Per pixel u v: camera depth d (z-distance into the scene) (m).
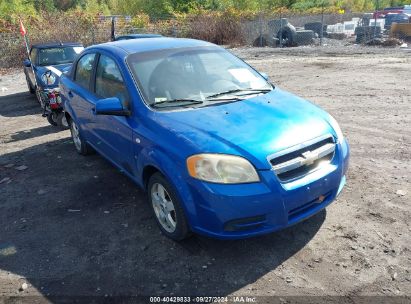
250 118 3.54
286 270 3.27
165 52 4.50
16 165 6.05
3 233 4.10
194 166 3.18
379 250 3.45
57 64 9.98
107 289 3.17
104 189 4.97
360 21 27.05
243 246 3.62
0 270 3.49
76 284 3.25
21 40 21.27
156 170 3.76
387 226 3.79
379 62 13.95
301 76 12.27
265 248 3.57
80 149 6.19
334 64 14.23
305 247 3.55
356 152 5.72
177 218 3.47
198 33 25.86
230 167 3.09
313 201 3.41
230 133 3.31
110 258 3.57
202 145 3.22
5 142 7.31
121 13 45.09
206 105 3.87
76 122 5.80
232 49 22.38
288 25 22.97
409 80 10.58
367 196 4.38
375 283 3.07
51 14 25.05
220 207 3.09
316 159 3.34
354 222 3.88
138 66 4.25
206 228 3.25
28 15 25.00
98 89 4.95
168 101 3.95
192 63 4.44
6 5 33.66
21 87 13.86
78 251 3.70
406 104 8.18
